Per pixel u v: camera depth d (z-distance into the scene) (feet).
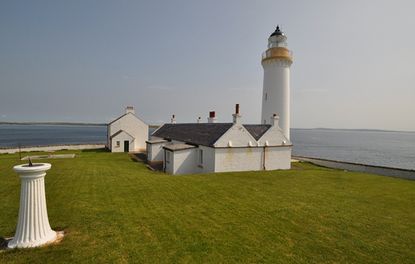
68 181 52.13
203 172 81.76
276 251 24.89
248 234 28.48
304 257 23.99
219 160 77.05
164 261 22.09
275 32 114.62
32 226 23.59
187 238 26.76
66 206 35.29
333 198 45.75
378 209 40.16
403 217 36.68
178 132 114.73
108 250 23.47
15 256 21.65
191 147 83.82
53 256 21.98
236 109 80.12
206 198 42.29
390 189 55.88
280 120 109.81
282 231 29.73
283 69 109.09
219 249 24.70
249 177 63.77
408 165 184.24
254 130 89.81
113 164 87.81
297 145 386.93
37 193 23.76
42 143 292.20
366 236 29.40
